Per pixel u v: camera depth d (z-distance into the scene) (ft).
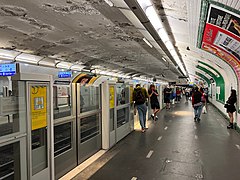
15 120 10.66
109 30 23.56
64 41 28.43
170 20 18.99
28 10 17.40
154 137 26.35
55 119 14.90
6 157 10.44
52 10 17.51
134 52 37.45
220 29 18.72
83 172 15.85
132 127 30.30
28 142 11.27
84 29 23.20
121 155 19.58
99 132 21.38
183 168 16.40
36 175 11.89
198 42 26.32
